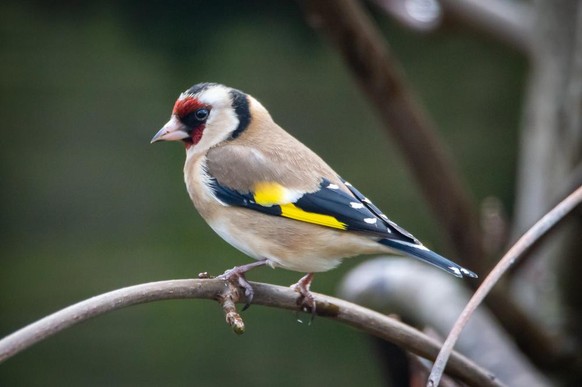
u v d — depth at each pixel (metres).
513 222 11.91
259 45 13.34
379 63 7.36
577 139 8.38
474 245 8.12
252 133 7.24
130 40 13.22
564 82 8.59
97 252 12.45
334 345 11.98
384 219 6.72
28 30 13.16
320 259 6.73
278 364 11.91
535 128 8.98
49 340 11.82
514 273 8.26
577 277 8.30
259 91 13.33
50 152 12.83
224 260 12.41
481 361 7.92
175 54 13.27
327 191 6.79
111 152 12.91
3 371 11.71
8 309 12.03
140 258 12.40
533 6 9.16
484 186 13.26
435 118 13.56
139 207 12.73
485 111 13.55
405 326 5.80
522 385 7.73
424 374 6.29
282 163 6.96
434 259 6.27
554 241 8.42
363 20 7.21
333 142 13.25
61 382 11.72
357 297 8.81
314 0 7.00
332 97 13.30
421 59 13.95
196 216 12.70
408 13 9.84
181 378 11.84
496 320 8.20
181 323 12.02
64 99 13.02
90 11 13.19
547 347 8.35
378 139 13.21
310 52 13.30
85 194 12.73
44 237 12.49
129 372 11.88
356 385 11.84
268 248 6.78
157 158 12.95
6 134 12.81
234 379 11.94
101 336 11.91
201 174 7.05
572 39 8.62
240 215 6.86
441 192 7.91
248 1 13.18
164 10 13.18
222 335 12.01
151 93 13.16
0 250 12.35
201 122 7.28
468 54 13.73
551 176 8.65
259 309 12.07
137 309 12.02
